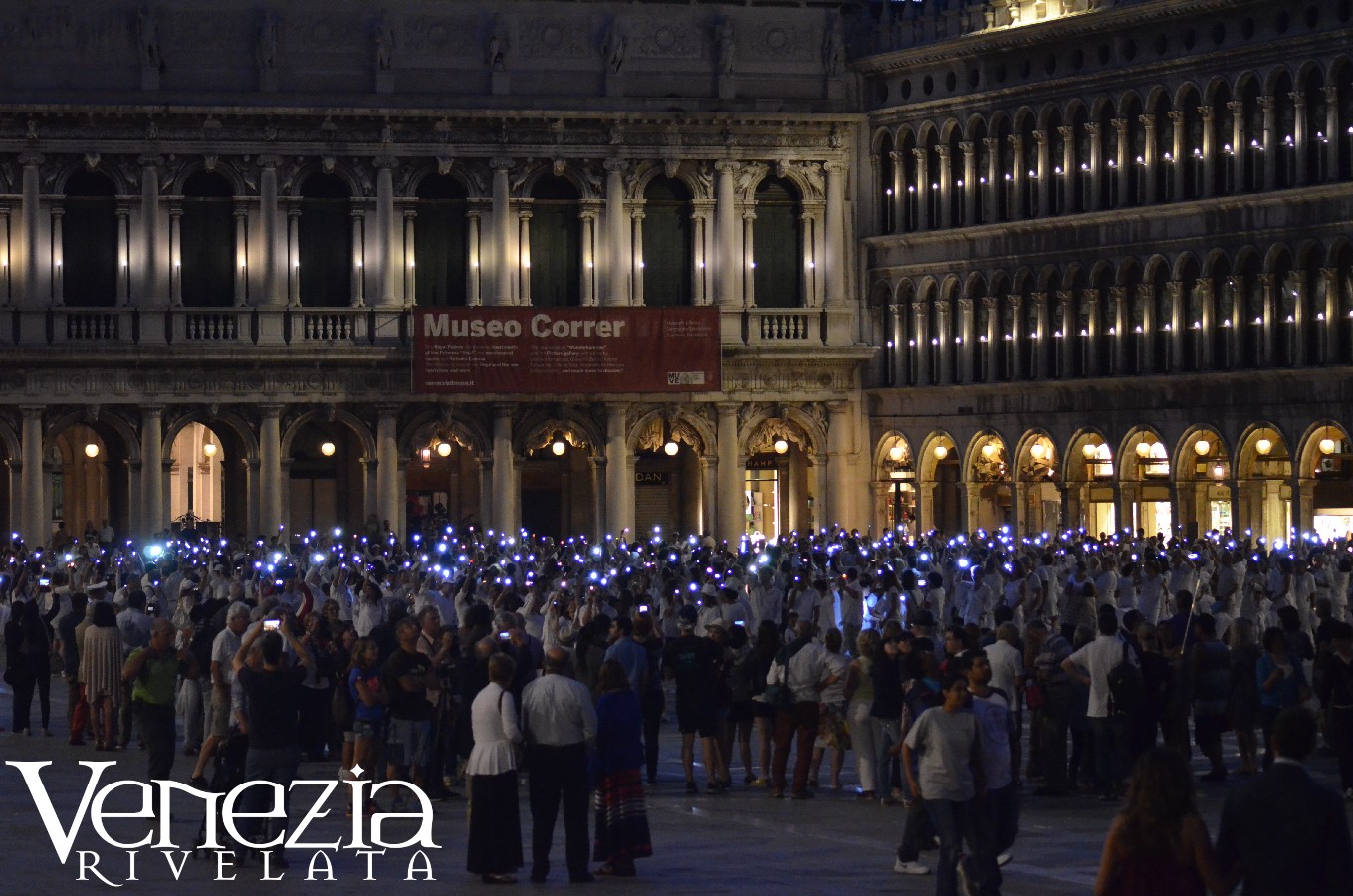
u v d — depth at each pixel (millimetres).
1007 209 86750
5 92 86812
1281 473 77625
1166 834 18172
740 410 91438
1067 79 83438
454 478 97688
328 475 95938
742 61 91312
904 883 28828
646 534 96875
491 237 89625
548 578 58625
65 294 88188
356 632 46844
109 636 44000
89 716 46719
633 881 29125
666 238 91812
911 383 90938
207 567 65062
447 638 37438
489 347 87812
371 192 89000
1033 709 38719
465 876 29578
